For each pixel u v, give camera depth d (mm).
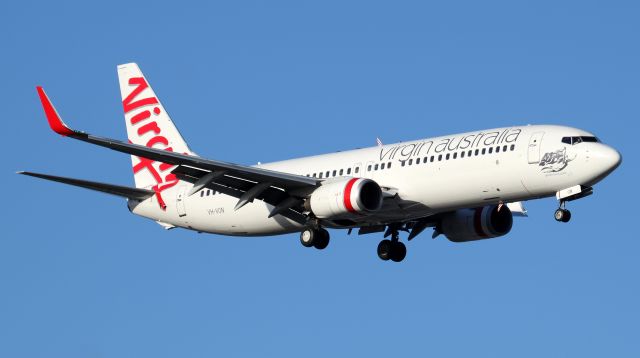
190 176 147125
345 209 143250
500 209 155750
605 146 137500
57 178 149750
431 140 148875
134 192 168750
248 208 160750
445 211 149375
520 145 140250
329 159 157375
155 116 174250
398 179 148250
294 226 158000
